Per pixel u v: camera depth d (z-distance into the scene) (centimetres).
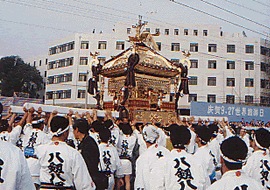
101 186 424
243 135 941
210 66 3991
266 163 417
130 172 660
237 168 293
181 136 380
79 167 350
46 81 4494
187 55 1098
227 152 292
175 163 362
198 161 373
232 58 3994
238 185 276
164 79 1079
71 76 4003
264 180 411
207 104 2142
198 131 547
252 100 3897
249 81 3947
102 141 517
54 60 4294
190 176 354
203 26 4059
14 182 239
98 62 1072
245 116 2253
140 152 689
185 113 3788
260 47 4022
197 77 3953
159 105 1085
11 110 603
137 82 977
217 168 609
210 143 608
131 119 905
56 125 366
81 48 4009
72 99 3928
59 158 349
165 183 361
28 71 4253
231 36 4316
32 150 498
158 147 484
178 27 4066
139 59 915
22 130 566
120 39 3950
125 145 663
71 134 616
